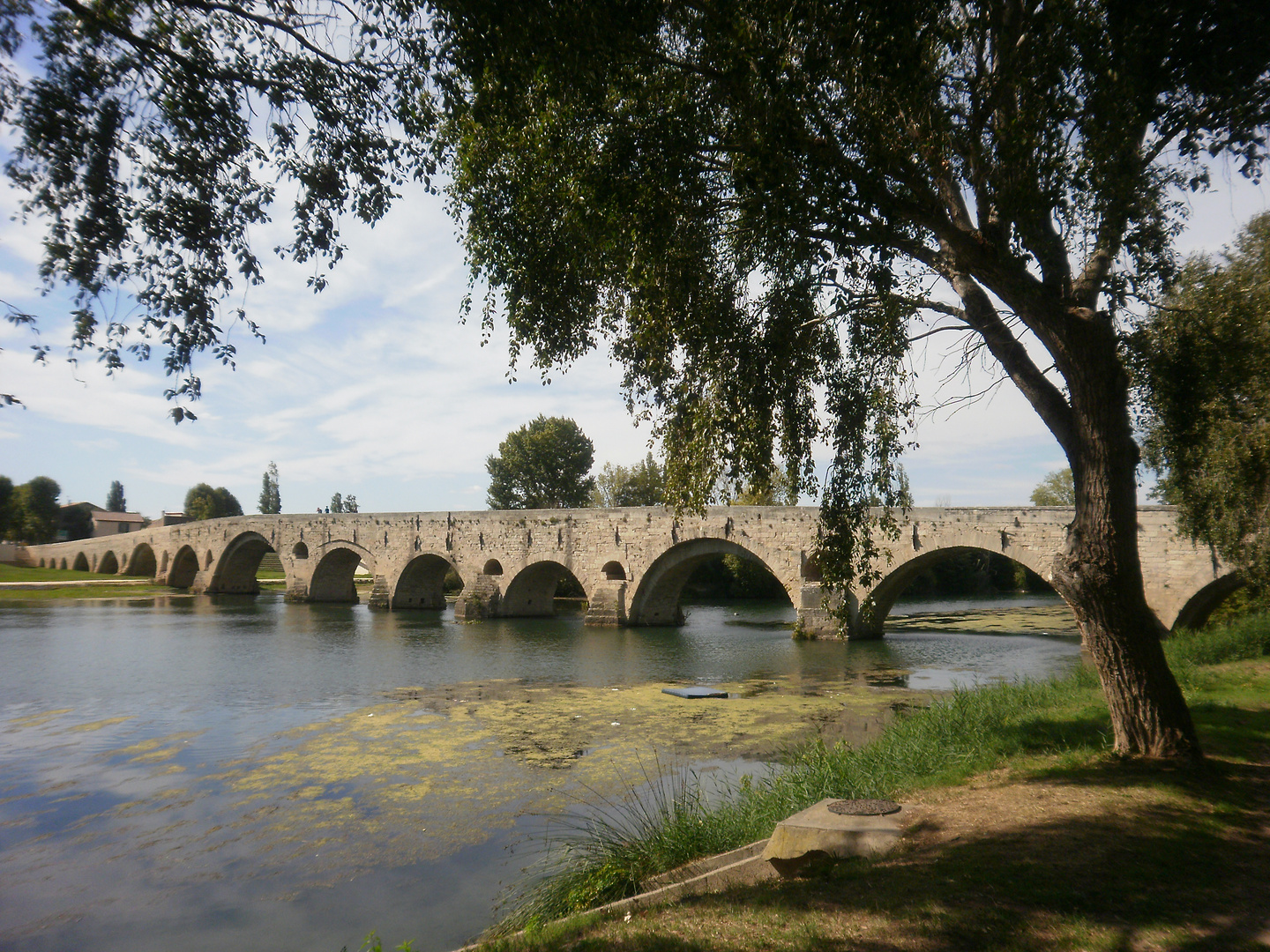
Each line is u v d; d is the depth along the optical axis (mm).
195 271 7945
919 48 7164
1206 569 23406
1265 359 12109
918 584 74188
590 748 15383
